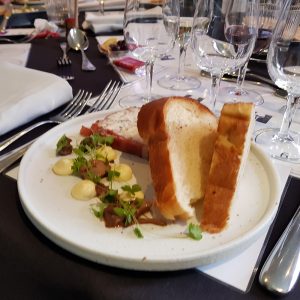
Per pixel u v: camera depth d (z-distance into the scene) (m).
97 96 0.85
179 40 0.95
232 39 0.72
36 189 0.48
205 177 0.48
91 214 0.44
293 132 0.71
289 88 0.63
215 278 0.38
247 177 0.52
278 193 0.47
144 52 0.83
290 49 0.63
